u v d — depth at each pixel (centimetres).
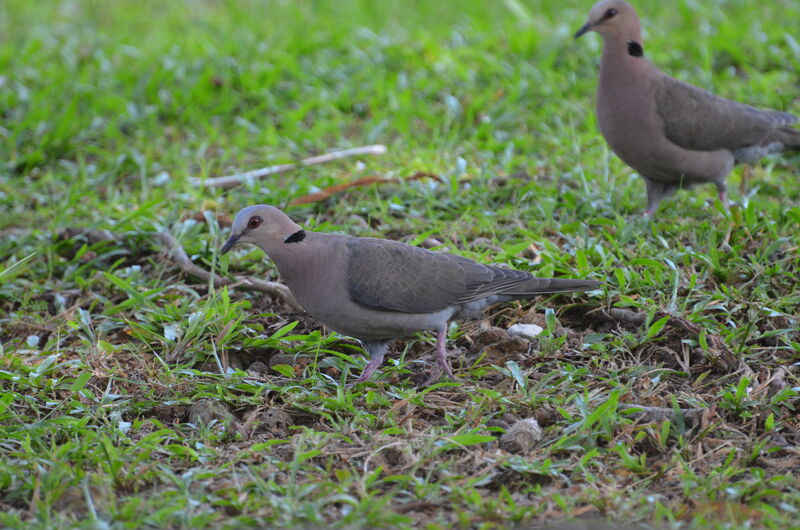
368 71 1780
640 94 1217
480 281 992
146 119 1662
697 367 978
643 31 1906
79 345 1090
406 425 905
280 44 1933
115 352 1062
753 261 1105
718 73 1752
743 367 958
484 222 1250
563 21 1978
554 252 1168
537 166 1436
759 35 1820
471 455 849
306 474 829
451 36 1966
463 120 1628
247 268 1216
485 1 2208
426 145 1566
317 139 1598
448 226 1279
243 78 1761
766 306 1037
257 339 1045
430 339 1066
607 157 1420
